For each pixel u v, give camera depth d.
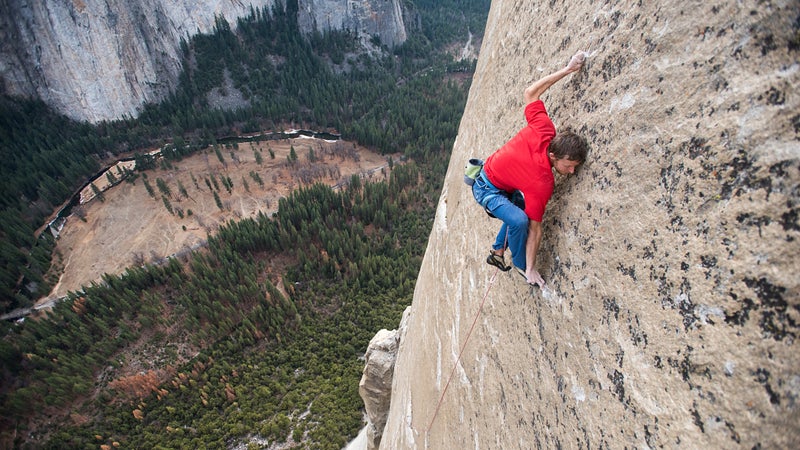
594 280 3.52
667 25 3.04
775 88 2.25
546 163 3.82
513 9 6.62
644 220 3.06
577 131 4.04
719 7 2.62
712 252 2.50
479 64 9.09
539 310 4.33
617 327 3.20
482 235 6.29
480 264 6.19
